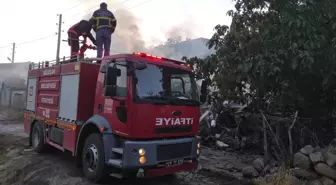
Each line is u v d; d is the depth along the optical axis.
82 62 6.32
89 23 9.26
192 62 8.93
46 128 7.88
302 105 7.48
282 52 6.13
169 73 5.54
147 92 5.09
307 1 5.58
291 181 5.46
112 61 5.41
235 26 7.76
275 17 7.14
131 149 4.81
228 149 9.76
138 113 4.91
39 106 8.45
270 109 8.41
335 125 7.96
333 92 7.34
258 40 6.86
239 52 7.46
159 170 5.07
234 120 11.12
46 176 6.38
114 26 8.86
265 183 5.82
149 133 5.02
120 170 5.40
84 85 6.33
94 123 5.57
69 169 6.69
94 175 5.56
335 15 5.71
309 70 6.12
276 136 7.30
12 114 22.52
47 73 8.02
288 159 6.29
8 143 10.35
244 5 7.90
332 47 5.64
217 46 8.48
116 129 5.18
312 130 7.70
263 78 6.74
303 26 5.43
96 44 8.70
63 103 6.93
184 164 5.54
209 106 11.95
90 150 5.71
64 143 6.71
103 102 5.63
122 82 5.12
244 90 8.62
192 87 6.00
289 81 7.12
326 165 5.17
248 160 8.42
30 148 8.98
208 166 7.43
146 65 5.15
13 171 7.12
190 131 5.79
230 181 6.37
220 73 7.91
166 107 5.27
